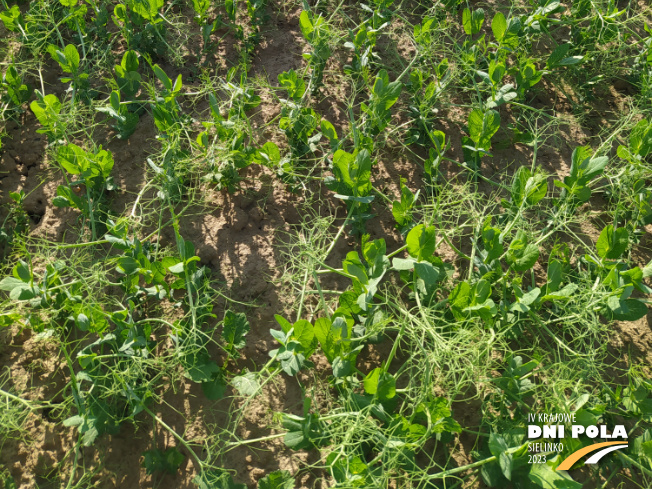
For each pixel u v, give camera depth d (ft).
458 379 7.73
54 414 7.87
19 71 11.02
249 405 7.80
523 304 7.42
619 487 7.43
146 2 10.31
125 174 9.81
